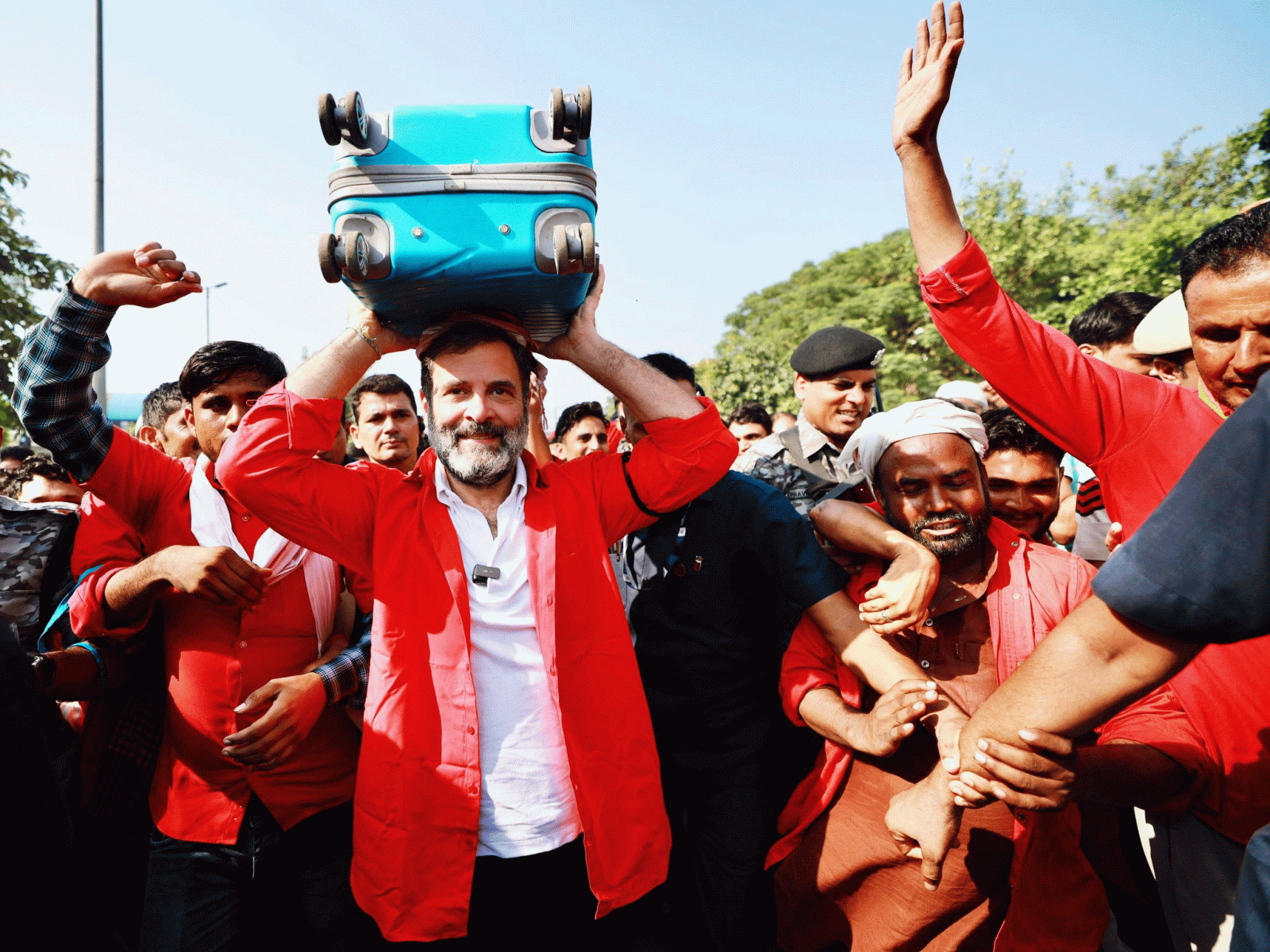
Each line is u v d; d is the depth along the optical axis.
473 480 1.81
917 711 1.64
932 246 1.73
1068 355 1.73
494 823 1.76
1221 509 0.98
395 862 1.70
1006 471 2.51
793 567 2.09
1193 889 1.75
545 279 1.65
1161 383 1.76
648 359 3.13
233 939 2.06
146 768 2.30
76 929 1.51
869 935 1.95
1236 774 1.63
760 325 53.97
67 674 2.12
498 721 1.79
